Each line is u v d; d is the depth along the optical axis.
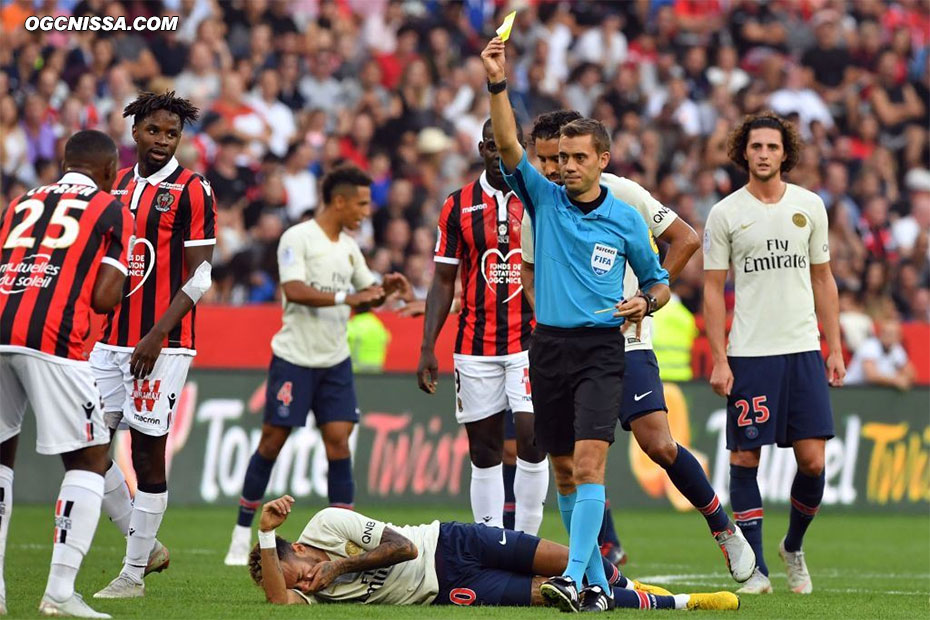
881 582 30.42
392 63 65.94
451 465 47.69
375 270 56.53
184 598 22.97
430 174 62.56
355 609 20.81
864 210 65.38
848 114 70.50
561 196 21.09
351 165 33.88
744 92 68.69
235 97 61.84
